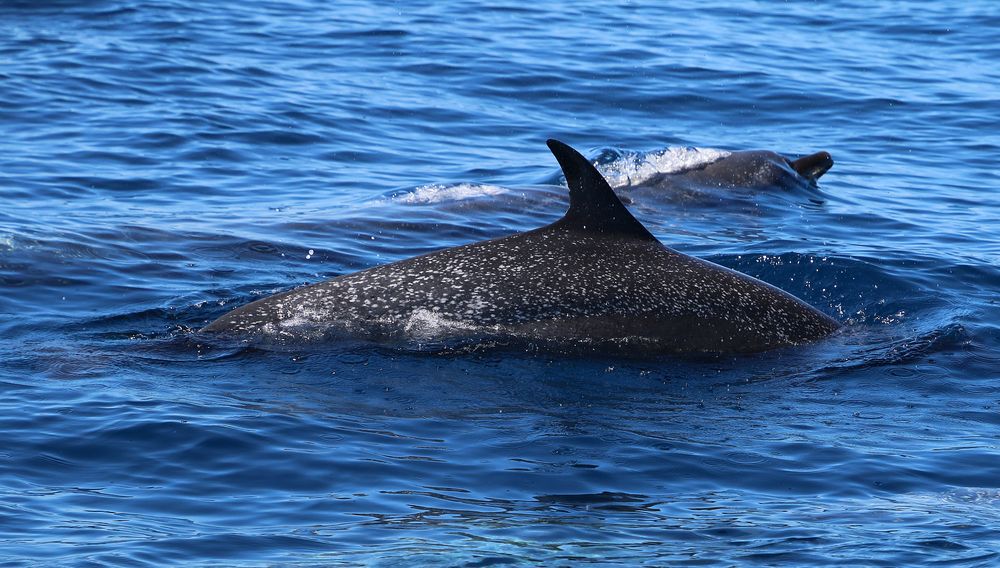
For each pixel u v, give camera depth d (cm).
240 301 4494
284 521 2669
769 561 2478
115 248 5097
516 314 3869
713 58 9625
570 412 3403
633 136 7788
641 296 3922
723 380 3709
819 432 3312
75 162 6531
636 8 11575
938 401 3606
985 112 8338
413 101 8275
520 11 11156
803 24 11144
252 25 10081
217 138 7144
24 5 10056
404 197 6256
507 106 8319
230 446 3083
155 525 2634
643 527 2655
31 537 2539
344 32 10025
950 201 6444
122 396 3412
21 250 4897
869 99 8625
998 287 4856
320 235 5547
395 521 2670
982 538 2609
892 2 12188
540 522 2673
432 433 3222
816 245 5503
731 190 6675
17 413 3250
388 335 3866
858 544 2570
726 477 2984
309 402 3425
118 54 8812
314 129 7500
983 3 12062
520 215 6119
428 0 11481
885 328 4344
